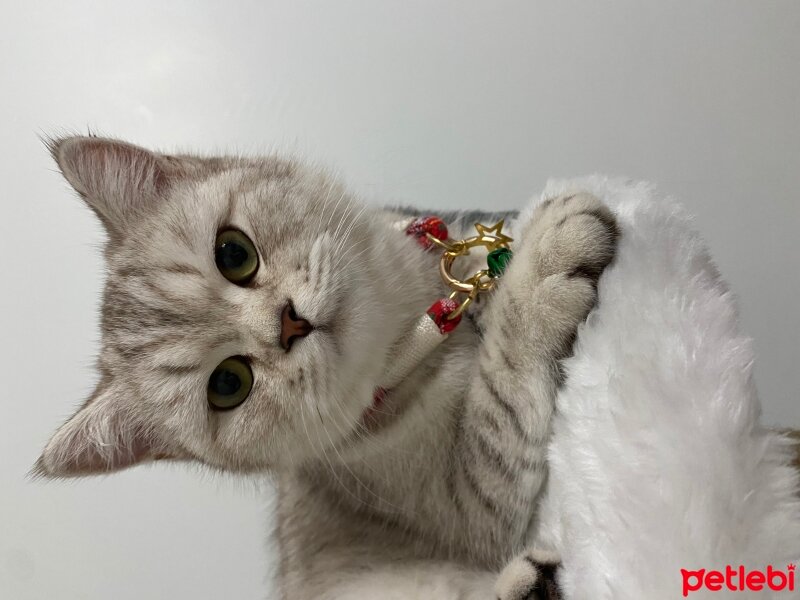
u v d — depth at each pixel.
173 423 0.20
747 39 0.32
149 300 0.20
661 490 0.12
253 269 0.20
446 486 0.20
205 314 0.19
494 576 0.19
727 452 0.12
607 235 0.17
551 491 0.16
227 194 0.20
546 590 0.16
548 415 0.17
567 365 0.16
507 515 0.19
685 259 0.16
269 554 0.29
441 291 0.22
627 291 0.15
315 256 0.19
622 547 0.12
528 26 0.34
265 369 0.19
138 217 0.21
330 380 0.19
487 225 0.25
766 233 0.32
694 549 0.12
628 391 0.14
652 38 0.33
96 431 0.20
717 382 0.13
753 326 0.31
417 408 0.20
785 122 0.32
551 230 0.17
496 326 0.18
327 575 0.21
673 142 0.33
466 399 0.19
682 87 0.33
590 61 0.33
